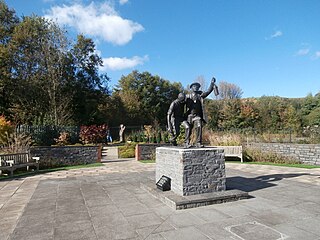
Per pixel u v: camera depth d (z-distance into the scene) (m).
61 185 7.89
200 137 6.57
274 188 6.96
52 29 26.95
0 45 26.69
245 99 47.84
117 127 33.84
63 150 13.62
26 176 9.90
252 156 13.89
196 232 3.96
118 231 4.07
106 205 5.56
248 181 8.06
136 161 15.11
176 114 7.09
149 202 5.73
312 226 4.12
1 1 30.11
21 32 27.66
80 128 21.62
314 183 7.62
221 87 47.19
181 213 4.91
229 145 15.12
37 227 4.29
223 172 6.17
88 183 8.17
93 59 35.25
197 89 7.02
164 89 47.81
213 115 35.88
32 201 5.99
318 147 12.01
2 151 12.20
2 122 14.16
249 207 5.20
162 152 6.95
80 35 33.66
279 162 13.12
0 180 9.05
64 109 25.94
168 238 3.77
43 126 18.83
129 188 7.30
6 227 4.40
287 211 4.92
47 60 26.61
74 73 32.59
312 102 35.03
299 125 30.36
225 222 4.37
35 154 12.88
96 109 33.41
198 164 5.91
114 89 49.06
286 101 43.56
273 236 3.75
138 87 46.72
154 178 9.02
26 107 26.19
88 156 14.22
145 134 20.70
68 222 4.52
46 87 26.91
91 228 4.22
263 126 33.84
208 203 5.42
